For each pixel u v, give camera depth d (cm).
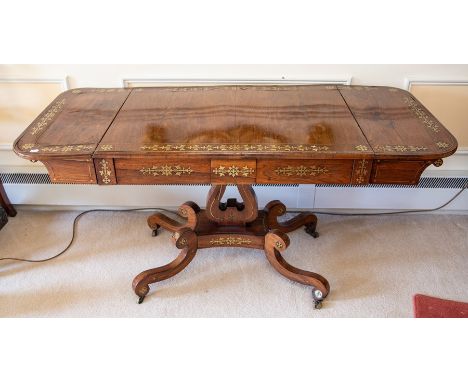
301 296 192
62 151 149
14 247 219
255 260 211
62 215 241
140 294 188
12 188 233
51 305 188
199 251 217
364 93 188
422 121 165
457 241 221
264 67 204
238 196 234
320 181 156
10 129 220
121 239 225
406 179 155
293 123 164
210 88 193
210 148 149
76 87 210
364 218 237
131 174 155
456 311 158
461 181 225
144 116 170
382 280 200
